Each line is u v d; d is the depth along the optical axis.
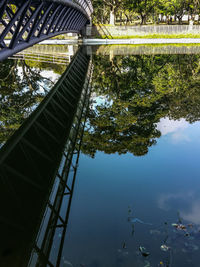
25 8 9.63
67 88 16.52
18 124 13.05
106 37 56.16
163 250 5.21
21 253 4.34
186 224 6.13
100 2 63.12
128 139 11.55
